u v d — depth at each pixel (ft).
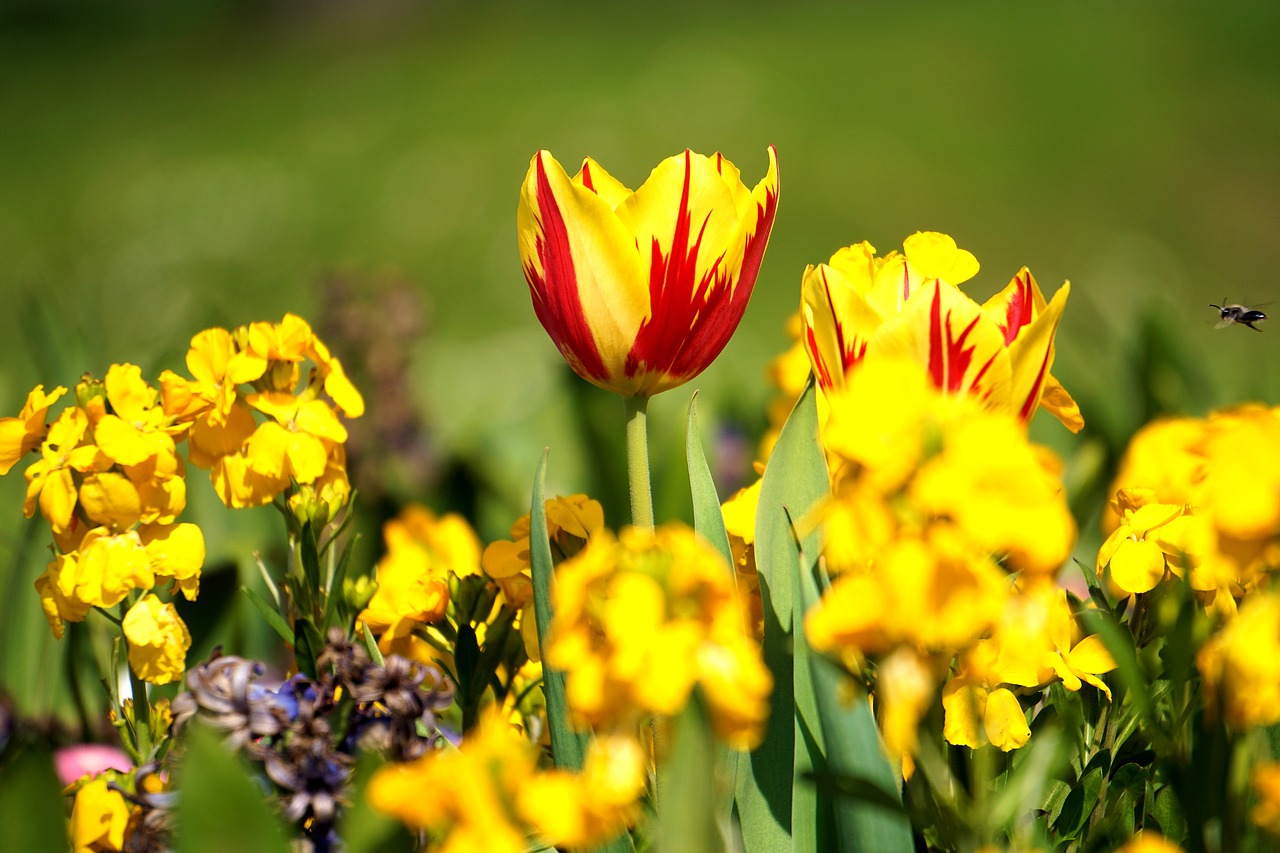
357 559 4.24
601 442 4.98
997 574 3.07
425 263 21.35
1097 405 4.89
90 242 22.48
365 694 3.17
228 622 3.78
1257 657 3.04
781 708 3.25
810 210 23.27
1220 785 3.11
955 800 3.15
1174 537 3.24
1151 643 3.28
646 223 3.27
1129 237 21.63
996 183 24.30
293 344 3.41
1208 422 3.11
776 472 3.29
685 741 3.01
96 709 3.90
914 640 3.01
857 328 3.23
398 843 3.10
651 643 2.99
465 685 3.37
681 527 3.08
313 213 23.81
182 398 3.36
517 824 3.01
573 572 3.02
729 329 3.32
